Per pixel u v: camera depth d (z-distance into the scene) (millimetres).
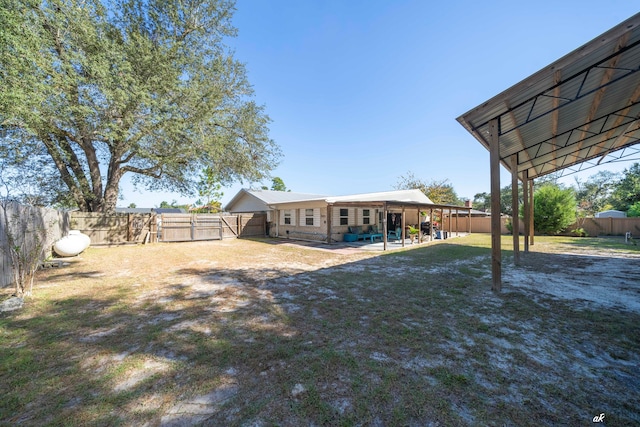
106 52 8703
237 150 13734
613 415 1744
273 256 8992
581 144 7527
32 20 7238
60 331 3102
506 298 4258
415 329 3133
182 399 1931
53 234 8469
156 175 14320
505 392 1981
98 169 12648
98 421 1711
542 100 4547
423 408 1805
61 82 7914
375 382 2107
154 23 11367
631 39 3141
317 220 14023
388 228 17156
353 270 6535
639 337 2891
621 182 26438
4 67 6199
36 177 11133
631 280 5340
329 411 1780
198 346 2746
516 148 6969
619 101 5074
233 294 4613
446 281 5383
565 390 2010
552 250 9711
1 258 4844
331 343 2793
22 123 7465
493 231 4652
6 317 3506
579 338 2879
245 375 2227
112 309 3855
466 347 2691
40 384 2096
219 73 12367
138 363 2420
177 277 5918
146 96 9297
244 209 21250
